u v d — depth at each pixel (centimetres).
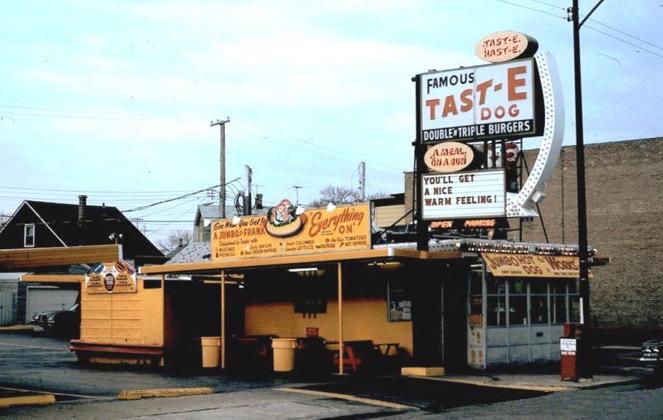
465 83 2548
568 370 2075
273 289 2767
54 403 1655
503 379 2106
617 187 4325
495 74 2506
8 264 1566
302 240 2298
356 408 1598
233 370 2430
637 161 4278
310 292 2650
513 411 1552
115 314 2791
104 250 1669
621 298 4244
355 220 2180
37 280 2945
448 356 2394
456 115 2552
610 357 3016
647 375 2278
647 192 4231
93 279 2867
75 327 4688
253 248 2428
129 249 6881
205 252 5069
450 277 2436
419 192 2553
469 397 1775
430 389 1894
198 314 2741
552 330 2653
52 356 3164
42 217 6431
